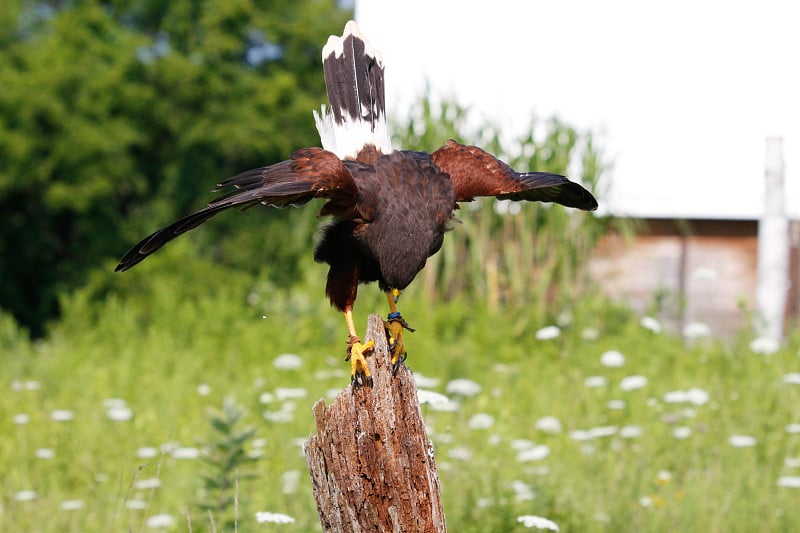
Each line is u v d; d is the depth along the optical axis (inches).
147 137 1483.8
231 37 1469.0
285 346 675.4
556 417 486.3
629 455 419.5
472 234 760.3
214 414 323.0
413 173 262.1
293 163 248.4
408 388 225.1
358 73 290.0
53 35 1464.1
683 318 884.0
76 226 1505.9
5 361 689.6
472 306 763.4
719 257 884.6
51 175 1424.7
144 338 773.9
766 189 837.8
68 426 468.8
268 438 428.8
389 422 221.1
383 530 222.2
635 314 724.7
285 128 1507.1
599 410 490.0
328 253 265.9
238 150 1505.9
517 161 754.8
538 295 749.9
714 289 882.1
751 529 345.4
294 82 1514.5
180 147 1475.1
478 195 280.4
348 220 257.1
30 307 1541.6
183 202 1520.7
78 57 1424.7
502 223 768.3
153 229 1460.4
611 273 797.9
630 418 476.7
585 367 592.4
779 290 831.7
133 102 1432.1
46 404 532.7
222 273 1011.3
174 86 1466.5
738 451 422.6
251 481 362.3
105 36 1482.5
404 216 251.0
